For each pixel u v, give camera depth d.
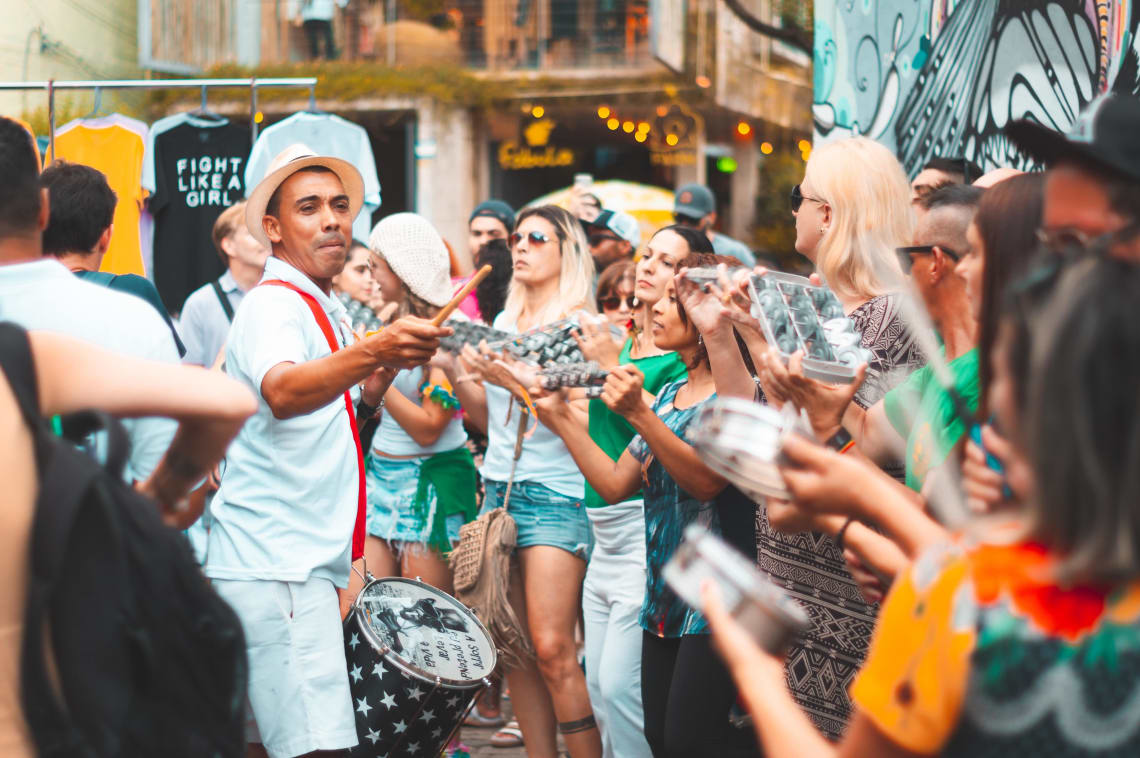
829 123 6.65
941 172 4.07
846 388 2.52
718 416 2.00
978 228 2.25
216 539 3.38
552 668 4.40
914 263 2.84
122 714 1.67
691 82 19.20
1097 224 1.49
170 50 17.39
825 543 3.02
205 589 1.79
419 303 5.29
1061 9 4.57
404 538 5.04
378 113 18.70
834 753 1.48
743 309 2.99
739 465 1.99
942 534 1.65
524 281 5.13
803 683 3.03
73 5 15.68
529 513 4.51
